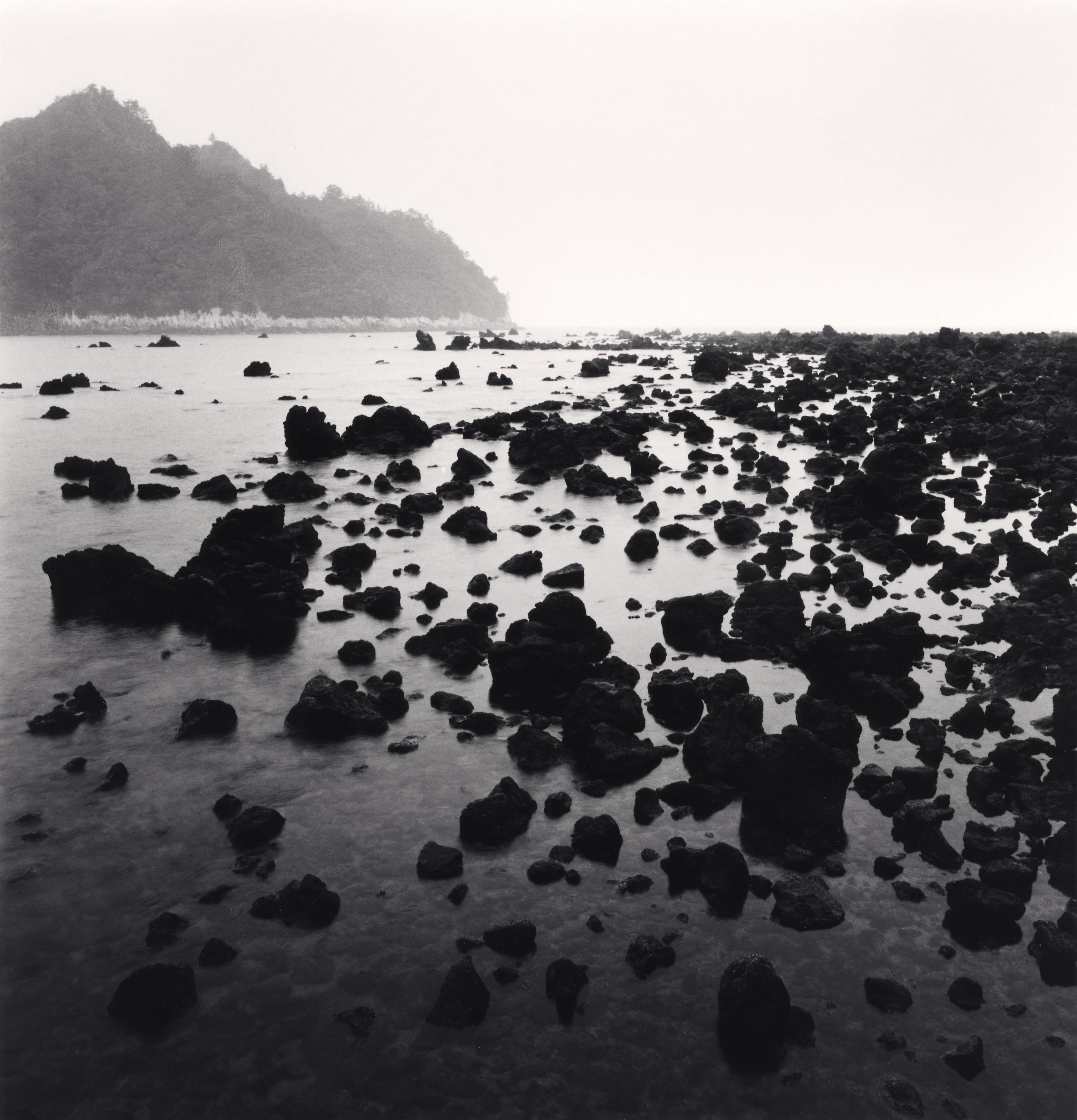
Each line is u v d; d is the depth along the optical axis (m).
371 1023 3.45
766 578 9.30
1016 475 14.11
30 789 5.22
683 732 6.04
